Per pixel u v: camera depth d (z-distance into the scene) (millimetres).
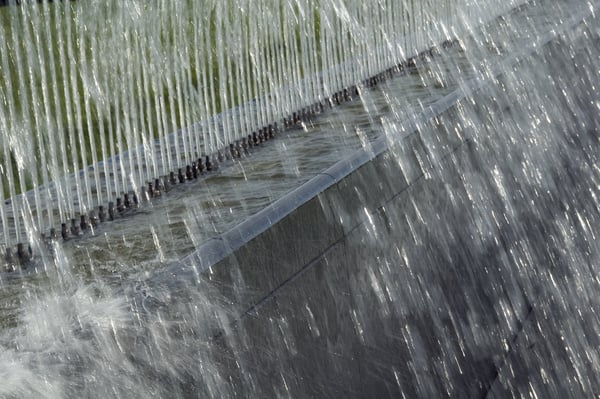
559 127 8906
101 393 2582
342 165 4301
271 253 3482
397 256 4812
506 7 11461
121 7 4730
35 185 3924
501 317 6285
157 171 4602
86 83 4379
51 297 3207
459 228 5859
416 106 6297
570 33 9883
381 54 7840
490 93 6875
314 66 6641
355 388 4250
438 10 9484
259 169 4867
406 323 4871
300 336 3691
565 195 8430
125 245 3797
